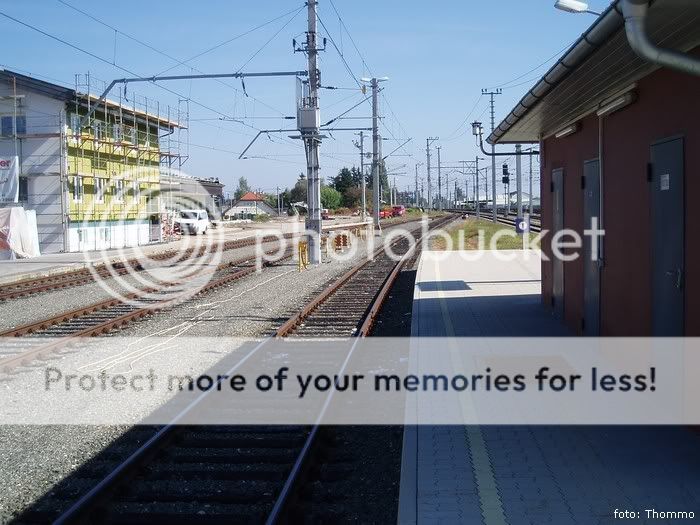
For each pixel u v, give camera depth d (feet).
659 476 19.29
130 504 19.26
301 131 88.63
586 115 36.19
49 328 47.19
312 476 21.26
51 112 118.83
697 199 21.72
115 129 135.44
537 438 22.57
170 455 22.70
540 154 48.70
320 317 50.16
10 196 111.45
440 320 44.91
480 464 20.42
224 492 19.77
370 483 20.85
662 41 22.07
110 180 133.80
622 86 28.73
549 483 18.97
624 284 29.37
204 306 57.36
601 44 22.18
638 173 27.43
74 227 121.80
